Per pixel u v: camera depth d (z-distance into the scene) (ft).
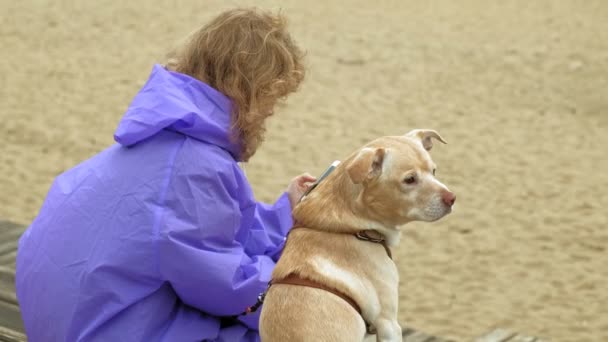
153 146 14.52
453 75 55.11
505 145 43.55
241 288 14.44
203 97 14.71
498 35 63.62
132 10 68.44
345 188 14.40
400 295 28.76
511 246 32.32
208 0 72.59
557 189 37.86
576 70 55.67
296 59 15.66
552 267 30.71
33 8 67.62
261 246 16.72
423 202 13.98
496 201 36.52
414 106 49.52
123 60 56.24
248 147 15.17
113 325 14.24
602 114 48.42
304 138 43.73
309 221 14.52
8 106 47.03
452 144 43.55
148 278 14.17
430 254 31.60
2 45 58.39
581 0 73.51
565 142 44.14
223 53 14.87
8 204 34.76
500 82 53.88
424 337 22.43
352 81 53.52
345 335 13.53
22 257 15.33
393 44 61.31
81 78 52.37
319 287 13.78
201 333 14.80
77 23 64.13
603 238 32.86
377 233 14.53
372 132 45.16
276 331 13.67
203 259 14.14
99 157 15.29
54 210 15.05
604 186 38.24
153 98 14.47
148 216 14.05
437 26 66.23
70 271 14.37
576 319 27.22
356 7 71.72
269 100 15.03
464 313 27.63
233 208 14.53
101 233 14.26
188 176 14.21
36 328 14.87
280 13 15.79
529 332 26.37
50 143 42.06
